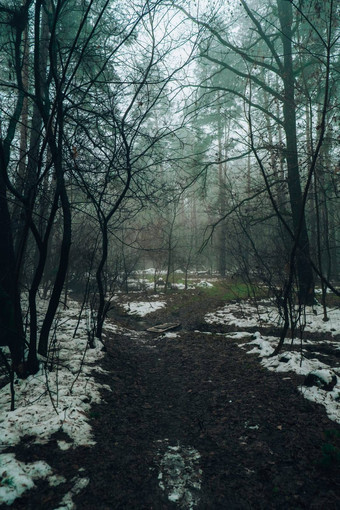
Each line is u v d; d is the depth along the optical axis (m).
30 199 4.03
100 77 5.38
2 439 3.09
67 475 2.79
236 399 4.60
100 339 6.92
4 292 4.56
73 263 8.49
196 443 3.57
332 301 12.44
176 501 2.65
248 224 9.91
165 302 13.99
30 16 4.92
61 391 4.24
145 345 8.18
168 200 5.89
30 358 4.63
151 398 4.85
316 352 6.78
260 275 7.96
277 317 9.38
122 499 2.61
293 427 3.69
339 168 7.30
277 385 4.86
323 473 2.93
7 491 2.50
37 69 3.98
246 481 2.91
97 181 5.07
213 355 6.90
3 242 5.35
